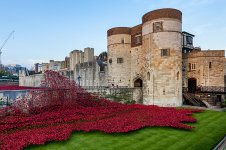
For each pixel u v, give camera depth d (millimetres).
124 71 41500
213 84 41219
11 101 20062
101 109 22766
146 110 24078
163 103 32594
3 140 12133
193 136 15422
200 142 14062
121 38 41562
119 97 34406
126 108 24609
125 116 20062
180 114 21859
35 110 19203
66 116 18469
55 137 13078
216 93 35969
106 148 12422
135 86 41312
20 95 20688
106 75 44219
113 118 18766
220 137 15422
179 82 33344
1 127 14375
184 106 32156
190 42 51000
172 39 32750
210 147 13148
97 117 18875
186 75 43500
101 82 45719
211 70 41312
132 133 15430
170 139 14523
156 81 33188
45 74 23375
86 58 64312
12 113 17875
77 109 21453
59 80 23281
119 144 13172
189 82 44625
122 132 15273
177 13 33406
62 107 21453
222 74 41375
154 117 19812
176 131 16500
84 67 51844
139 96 37312
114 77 41781
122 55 41562
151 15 33875
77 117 18219
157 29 33156
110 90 33250
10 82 93500
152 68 33688
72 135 14406
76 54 68312
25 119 16500
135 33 40594
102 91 32281
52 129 14617
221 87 38688
